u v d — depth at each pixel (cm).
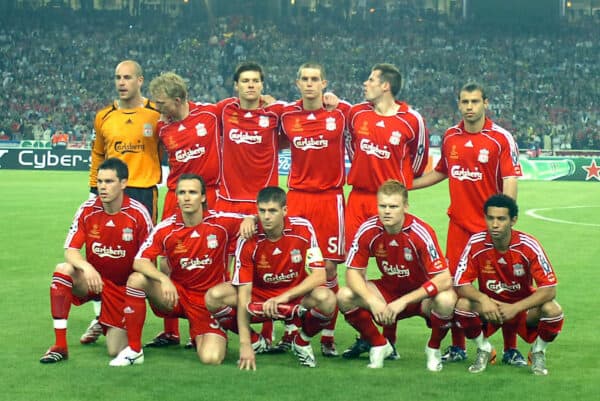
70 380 1282
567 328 1702
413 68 10469
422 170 1706
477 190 1598
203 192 1434
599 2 11481
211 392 1223
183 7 11312
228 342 1588
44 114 9394
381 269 1445
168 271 1564
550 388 1262
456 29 11219
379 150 1641
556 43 10956
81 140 8612
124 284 1490
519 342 1602
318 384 1275
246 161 1692
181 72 10369
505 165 1575
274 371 1359
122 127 1722
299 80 1642
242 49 10600
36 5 11106
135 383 1269
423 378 1321
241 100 1678
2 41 10544
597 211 4272
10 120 9200
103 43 10662
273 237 1412
